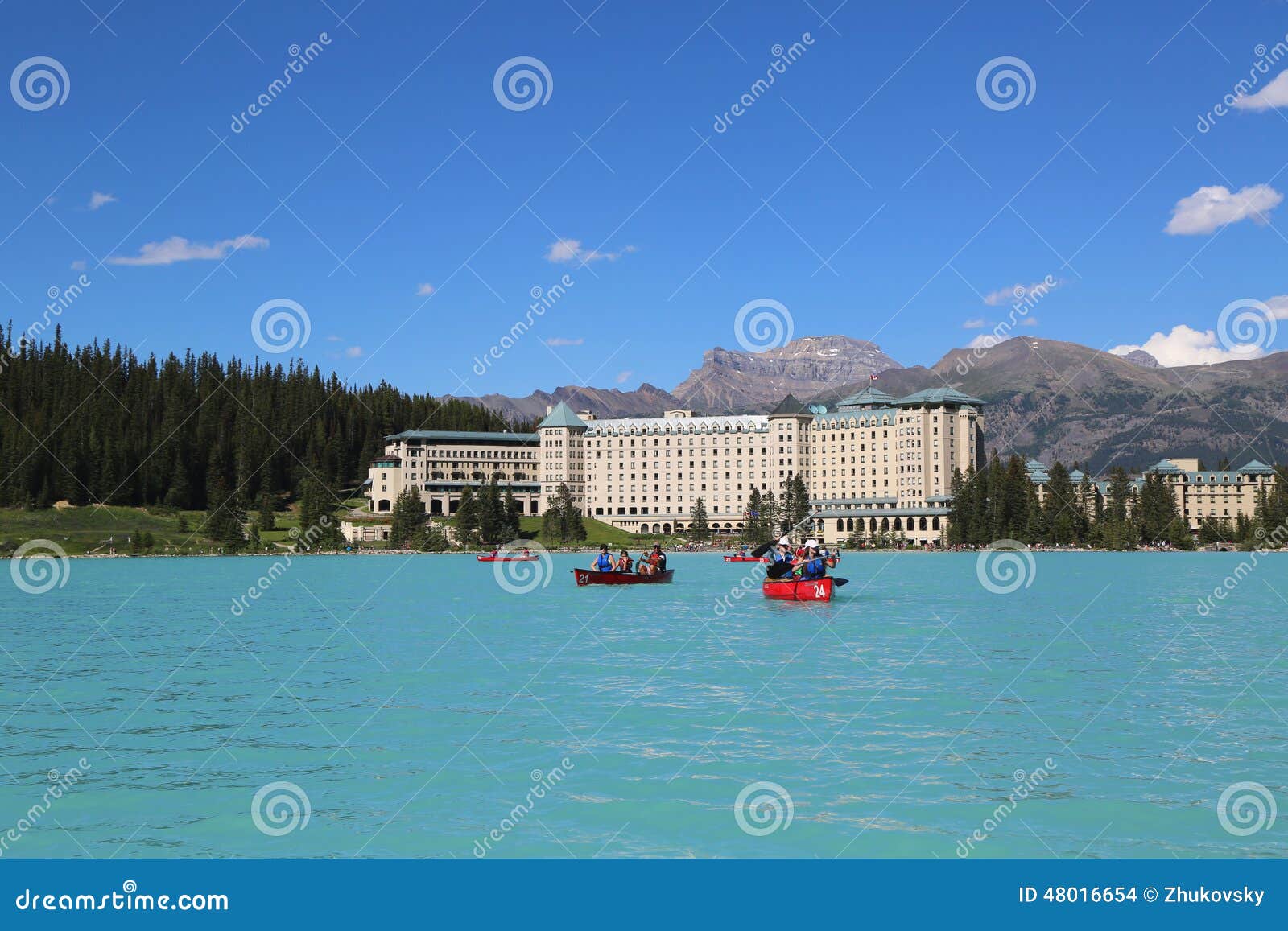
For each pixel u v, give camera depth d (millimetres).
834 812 33781
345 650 71812
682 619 94812
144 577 192125
